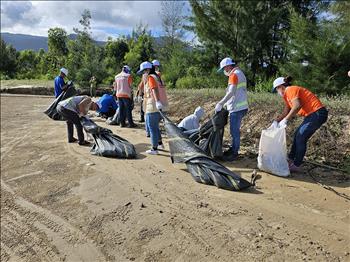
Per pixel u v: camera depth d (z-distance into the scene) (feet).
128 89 35.35
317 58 43.04
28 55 173.17
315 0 61.21
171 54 92.38
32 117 46.85
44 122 42.24
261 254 13.15
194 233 14.96
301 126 20.16
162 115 23.12
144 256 14.15
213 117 22.86
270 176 20.52
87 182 21.49
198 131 23.85
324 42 42.70
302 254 12.94
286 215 15.72
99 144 26.40
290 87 20.17
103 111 42.09
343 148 23.41
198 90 52.06
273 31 64.75
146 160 24.49
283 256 12.93
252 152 25.22
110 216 17.38
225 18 65.92
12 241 16.72
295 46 46.73
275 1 64.90
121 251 14.73
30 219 18.35
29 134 35.53
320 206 16.46
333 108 28.76
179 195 18.53
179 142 21.36
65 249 15.52
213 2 67.10
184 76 80.59
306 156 23.71
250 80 64.64
